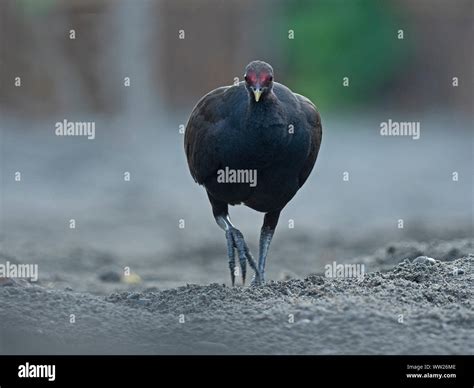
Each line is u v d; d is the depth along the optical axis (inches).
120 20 1390.3
